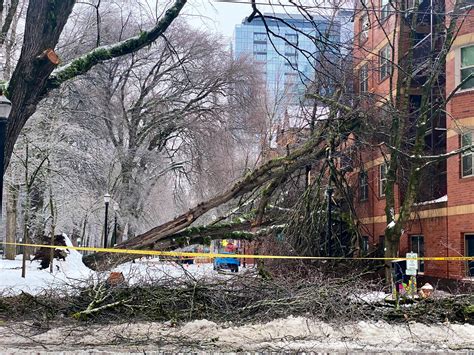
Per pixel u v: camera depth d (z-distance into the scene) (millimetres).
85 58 12055
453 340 8516
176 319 9102
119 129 35938
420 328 8891
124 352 7289
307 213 18578
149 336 8250
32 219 30906
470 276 20453
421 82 25344
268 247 17391
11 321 9234
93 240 66125
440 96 21000
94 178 33469
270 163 16000
